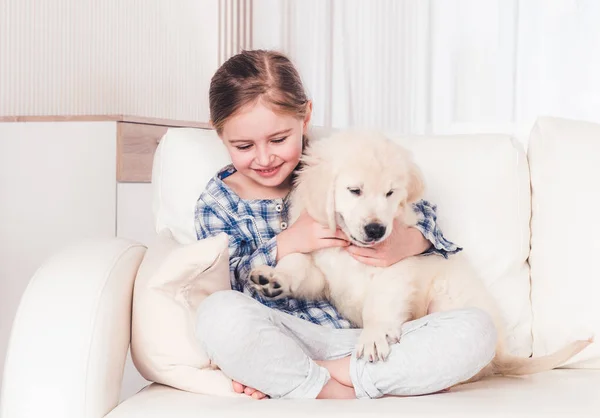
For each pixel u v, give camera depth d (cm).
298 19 425
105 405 133
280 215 180
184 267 142
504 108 394
